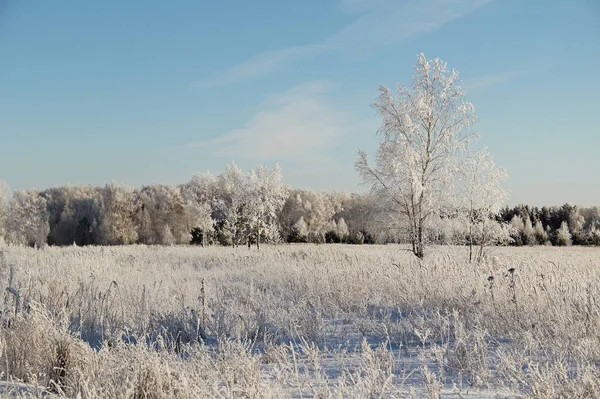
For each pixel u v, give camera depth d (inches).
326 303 388.2
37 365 198.2
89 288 384.5
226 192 2102.6
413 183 878.4
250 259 919.0
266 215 1830.7
